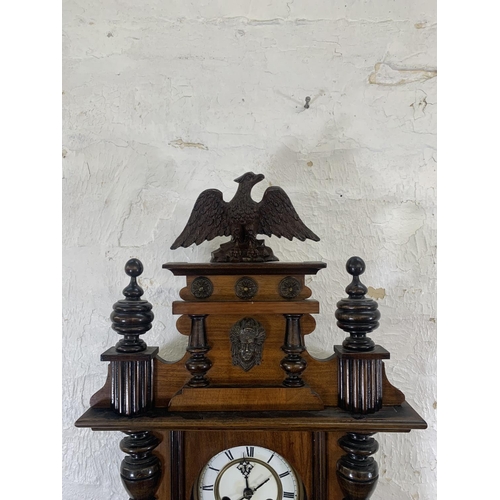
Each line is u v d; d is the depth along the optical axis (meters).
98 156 0.66
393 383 0.64
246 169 0.65
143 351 0.50
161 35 0.66
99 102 0.66
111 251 0.65
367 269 0.65
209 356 0.51
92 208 0.65
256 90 0.66
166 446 0.51
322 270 0.65
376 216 0.65
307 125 0.66
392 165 0.65
